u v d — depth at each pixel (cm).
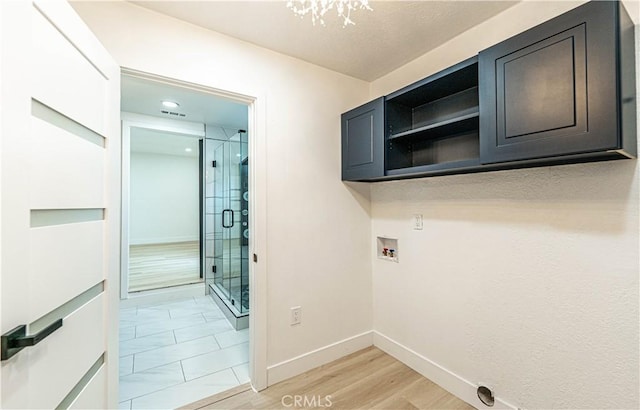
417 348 204
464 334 173
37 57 86
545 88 111
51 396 91
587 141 100
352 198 234
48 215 92
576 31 103
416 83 172
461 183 175
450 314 181
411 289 208
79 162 108
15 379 76
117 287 138
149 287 379
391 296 226
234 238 354
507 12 156
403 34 179
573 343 129
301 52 199
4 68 74
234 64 180
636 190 111
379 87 240
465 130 172
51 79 92
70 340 103
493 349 158
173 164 802
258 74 189
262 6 152
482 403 163
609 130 95
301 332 205
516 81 120
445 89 176
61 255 97
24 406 79
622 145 95
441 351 186
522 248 146
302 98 209
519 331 147
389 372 203
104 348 127
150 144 625
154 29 154
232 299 329
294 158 205
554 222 134
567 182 130
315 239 214
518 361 148
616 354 117
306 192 210
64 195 99
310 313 210
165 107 318
